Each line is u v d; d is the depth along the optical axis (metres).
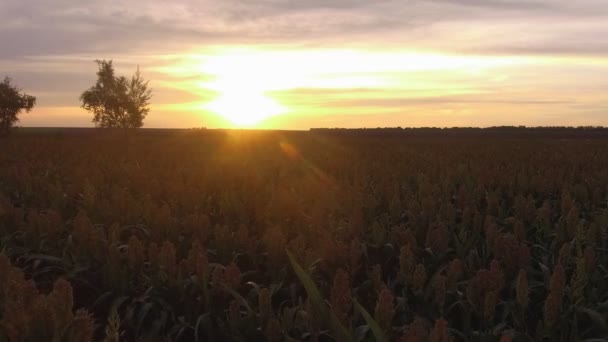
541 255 8.09
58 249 7.81
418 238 8.68
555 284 4.95
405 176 17.02
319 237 7.99
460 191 11.44
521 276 5.22
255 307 6.05
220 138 61.78
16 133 66.12
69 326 3.98
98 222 9.35
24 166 18.08
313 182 13.93
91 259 6.88
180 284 5.89
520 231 7.71
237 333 4.99
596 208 11.69
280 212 9.63
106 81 66.62
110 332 3.81
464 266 6.71
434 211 9.38
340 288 4.58
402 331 5.36
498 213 10.35
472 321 6.03
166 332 5.99
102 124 67.19
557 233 7.77
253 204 10.05
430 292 5.71
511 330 5.19
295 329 5.09
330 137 73.38
